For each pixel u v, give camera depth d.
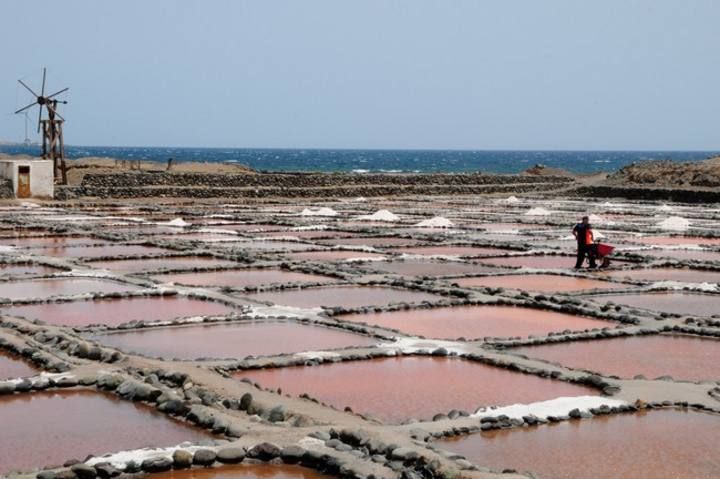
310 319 33.25
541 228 74.00
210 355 27.61
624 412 22.25
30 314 34.09
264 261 49.72
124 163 144.00
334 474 17.64
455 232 69.88
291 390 23.83
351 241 62.59
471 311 36.28
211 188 108.44
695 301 39.34
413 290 41.34
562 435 20.30
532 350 29.30
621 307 36.50
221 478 17.56
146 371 24.62
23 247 55.97
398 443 18.80
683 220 75.62
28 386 23.56
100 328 31.02
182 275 45.28
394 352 28.14
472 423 20.59
